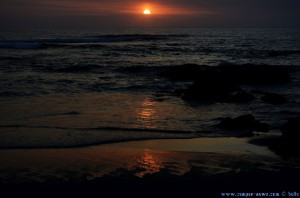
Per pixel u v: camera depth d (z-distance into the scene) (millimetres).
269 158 7422
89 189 5918
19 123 10133
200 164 7051
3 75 20859
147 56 34438
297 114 11930
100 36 71375
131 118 11070
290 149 7906
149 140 8727
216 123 10594
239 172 6633
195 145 8359
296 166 6957
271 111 12500
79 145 8180
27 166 6844
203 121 10867
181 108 12961
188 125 10305
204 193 5812
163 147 8180
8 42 45938
